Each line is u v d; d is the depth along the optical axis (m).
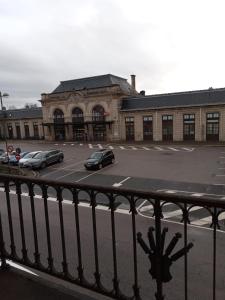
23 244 4.05
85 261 7.54
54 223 10.83
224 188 18.39
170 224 11.27
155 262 2.95
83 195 15.41
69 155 38.50
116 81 58.53
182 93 50.41
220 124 46.12
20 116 71.00
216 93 47.12
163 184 20.28
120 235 9.58
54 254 7.96
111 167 28.25
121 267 7.18
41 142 60.06
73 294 3.50
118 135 54.78
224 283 6.45
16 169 28.83
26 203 14.19
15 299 3.42
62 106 59.91
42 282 3.76
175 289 6.23
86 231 9.94
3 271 4.07
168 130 50.62
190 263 7.43
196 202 2.59
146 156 34.66
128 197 3.00
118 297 3.32
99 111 56.16
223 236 9.47
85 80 59.94
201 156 32.59
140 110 52.28
